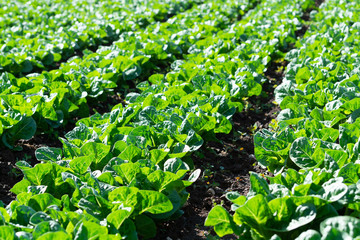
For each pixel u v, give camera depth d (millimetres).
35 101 7059
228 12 16984
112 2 19422
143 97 7316
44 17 15703
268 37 12117
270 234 3920
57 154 5316
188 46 12062
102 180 4555
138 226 4449
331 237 3309
